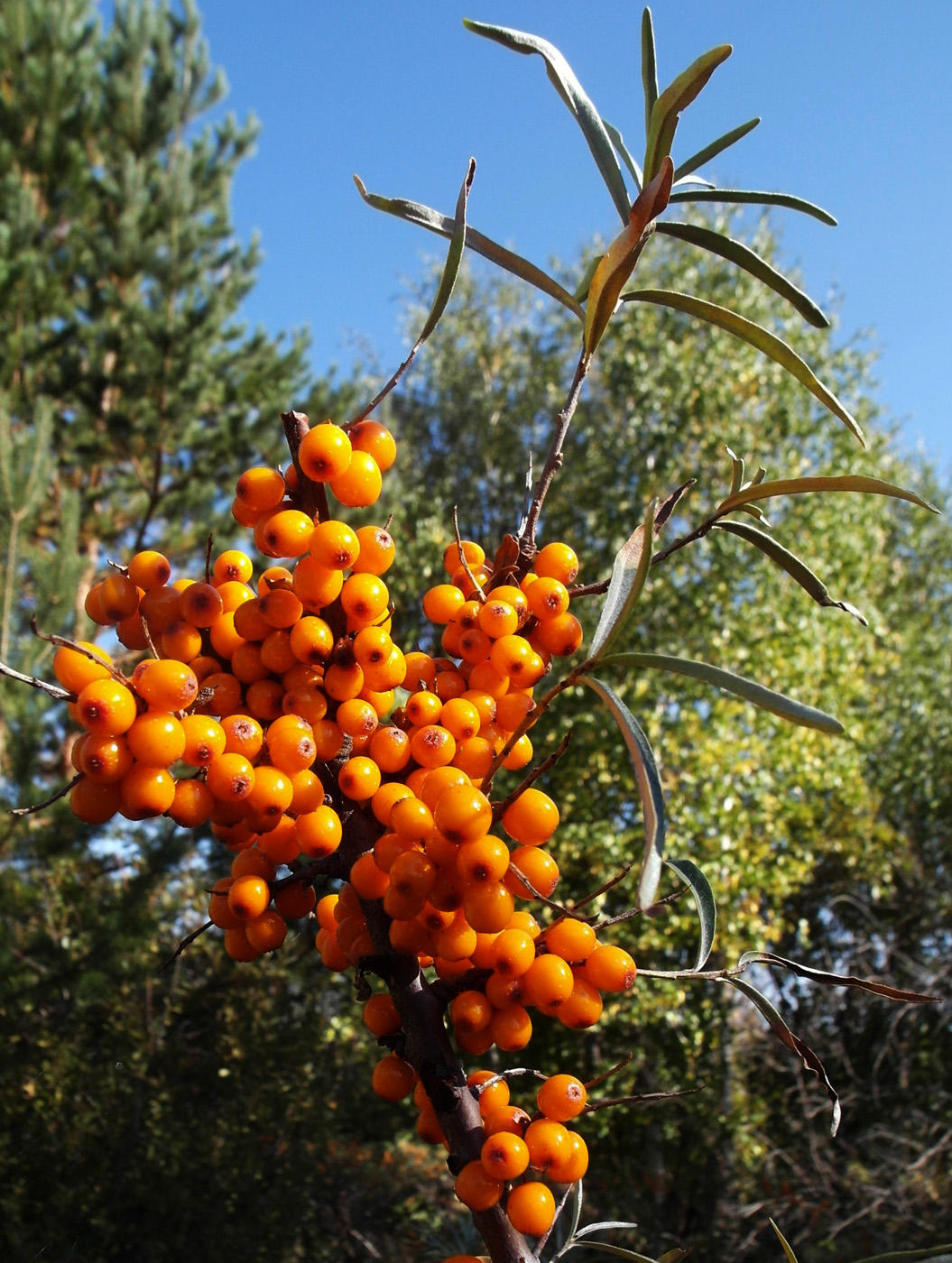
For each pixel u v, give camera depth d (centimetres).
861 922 911
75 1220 520
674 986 677
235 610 104
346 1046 824
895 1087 759
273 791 89
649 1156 752
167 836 568
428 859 86
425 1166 832
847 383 933
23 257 811
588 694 760
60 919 609
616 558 88
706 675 80
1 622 532
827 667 817
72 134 942
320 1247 663
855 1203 645
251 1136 628
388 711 105
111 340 842
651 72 102
